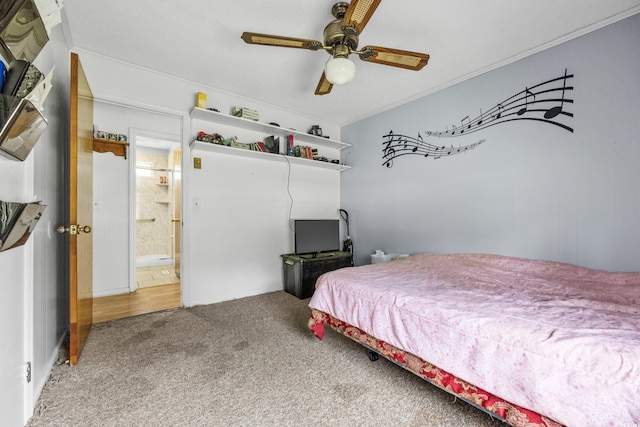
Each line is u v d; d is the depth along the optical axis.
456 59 2.38
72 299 1.65
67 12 1.84
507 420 1.01
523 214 2.30
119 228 3.30
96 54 2.33
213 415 1.30
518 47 2.21
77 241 1.65
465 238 2.68
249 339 2.11
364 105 3.43
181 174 2.82
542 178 2.20
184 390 1.48
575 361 0.88
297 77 2.74
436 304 1.34
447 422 1.26
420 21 1.90
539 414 0.93
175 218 4.74
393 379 1.61
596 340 0.93
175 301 3.04
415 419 1.29
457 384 1.17
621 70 1.86
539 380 0.92
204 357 1.83
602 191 1.93
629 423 0.76
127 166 3.32
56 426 1.21
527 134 2.28
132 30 2.04
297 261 3.22
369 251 3.72
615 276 1.76
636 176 1.81
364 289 1.66
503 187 2.42
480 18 1.88
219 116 2.83
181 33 2.07
